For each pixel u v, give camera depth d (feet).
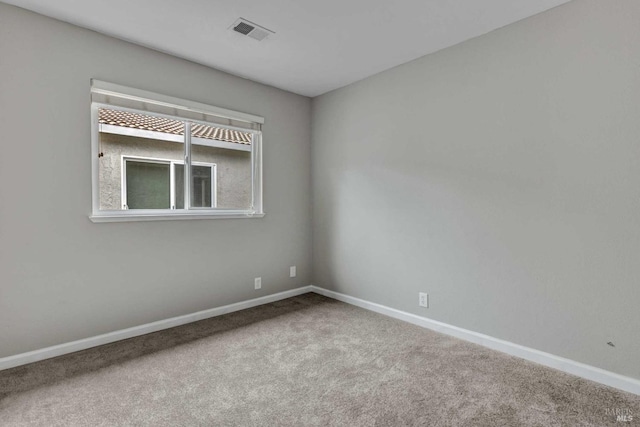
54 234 7.43
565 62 6.70
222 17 7.28
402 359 7.34
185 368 6.93
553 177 6.91
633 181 5.99
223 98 10.22
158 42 8.40
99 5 6.82
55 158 7.40
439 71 8.81
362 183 10.96
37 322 7.25
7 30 6.79
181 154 9.65
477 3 6.69
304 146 12.68
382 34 7.98
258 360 7.30
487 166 7.92
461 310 8.50
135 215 8.50
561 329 6.86
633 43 5.94
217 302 10.30
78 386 6.22
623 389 6.09
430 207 9.11
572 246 6.70
